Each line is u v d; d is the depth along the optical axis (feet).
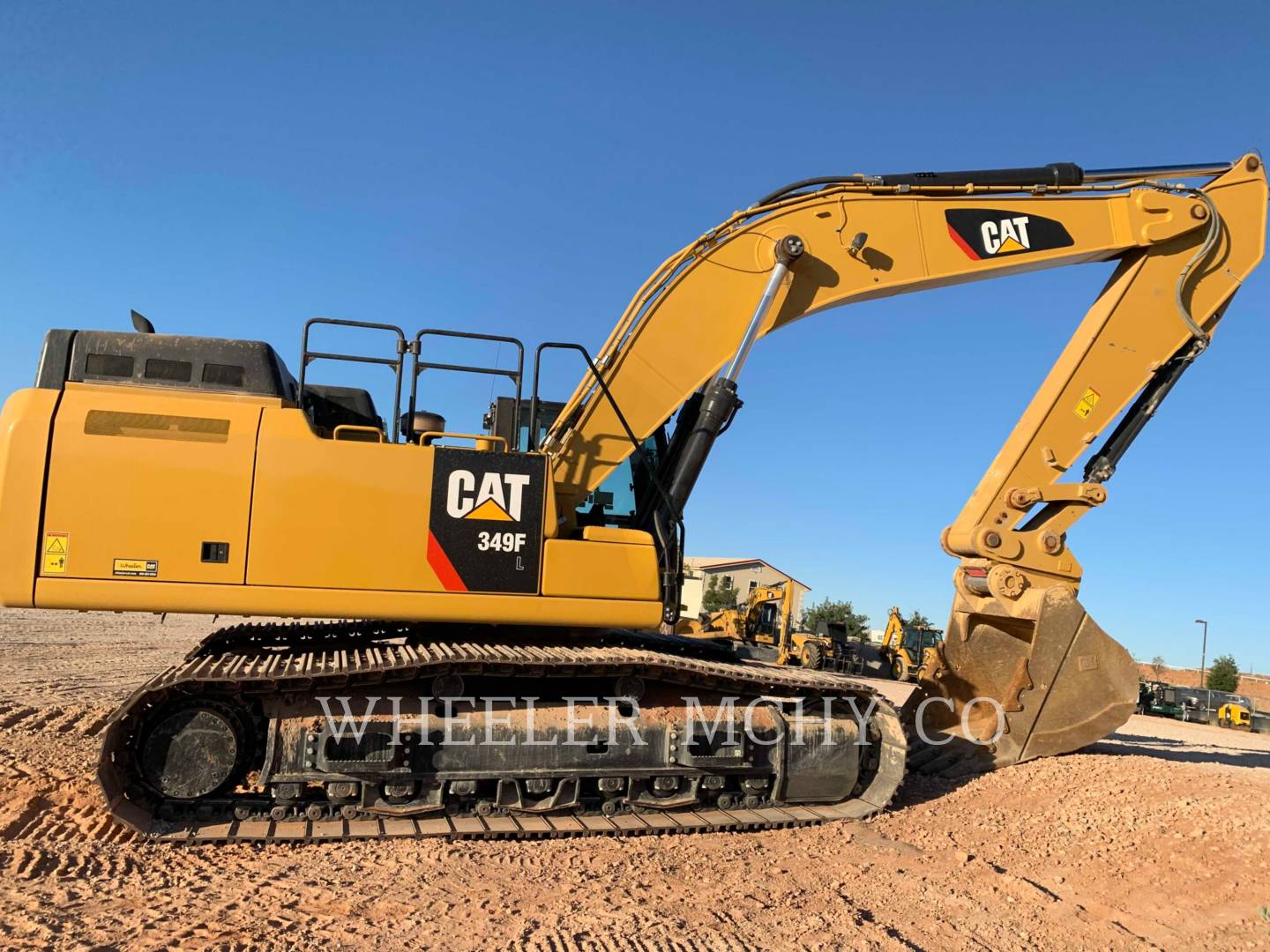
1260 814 22.49
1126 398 27.61
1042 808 24.30
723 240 24.39
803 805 23.90
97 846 17.97
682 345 23.98
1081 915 17.24
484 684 22.22
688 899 16.81
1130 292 27.48
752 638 96.02
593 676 22.13
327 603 20.02
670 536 23.24
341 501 20.31
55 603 18.95
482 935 14.47
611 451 23.43
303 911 15.15
